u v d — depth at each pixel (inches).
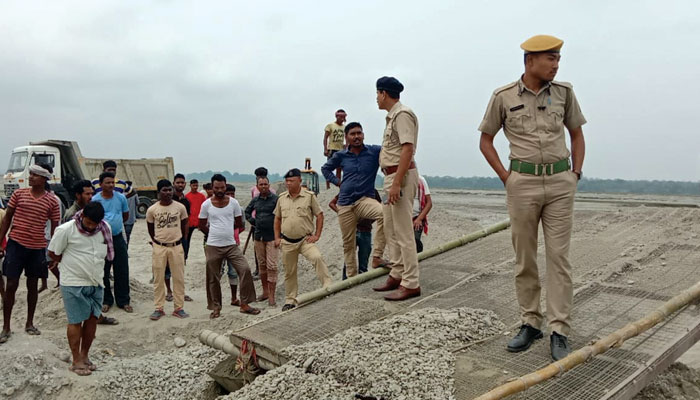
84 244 197.6
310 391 140.9
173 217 283.1
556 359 140.8
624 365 142.7
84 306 199.9
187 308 305.9
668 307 158.9
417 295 208.7
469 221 513.3
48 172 238.4
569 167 143.3
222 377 190.1
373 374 140.7
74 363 203.2
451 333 164.9
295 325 190.1
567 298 143.9
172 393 197.9
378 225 242.8
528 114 141.2
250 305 318.3
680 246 265.6
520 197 143.6
